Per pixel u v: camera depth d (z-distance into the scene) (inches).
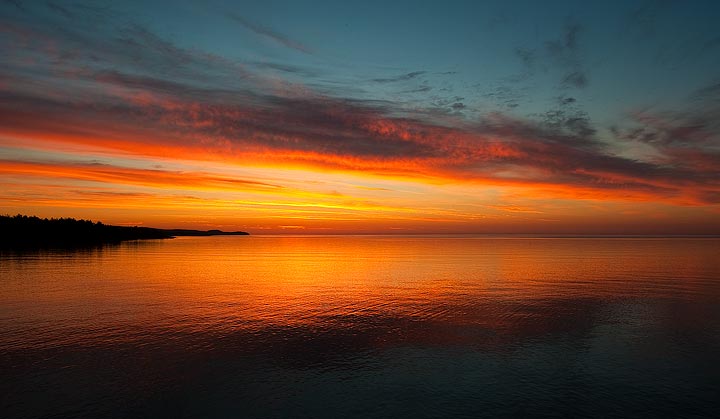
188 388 692.1
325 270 2539.4
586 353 869.8
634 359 834.8
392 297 1510.8
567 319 1152.8
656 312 1239.5
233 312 1241.4
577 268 2596.0
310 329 1048.2
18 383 705.6
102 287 1716.3
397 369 780.0
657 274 2229.3
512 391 685.9
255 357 839.7
